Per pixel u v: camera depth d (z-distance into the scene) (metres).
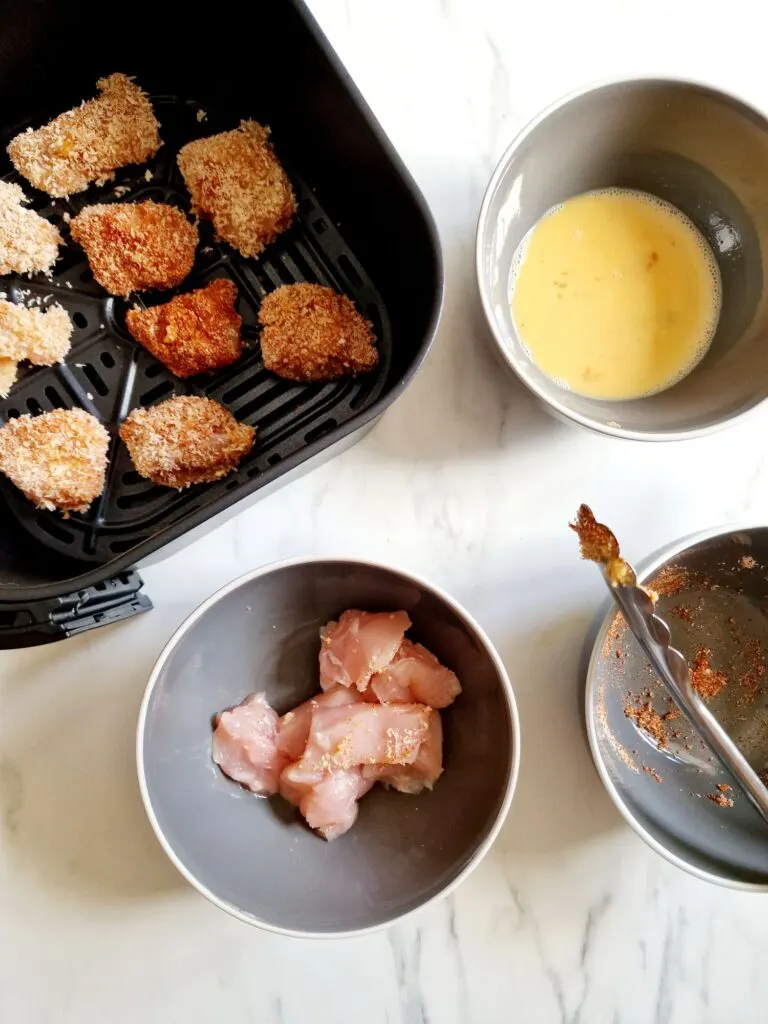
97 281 0.35
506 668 0.35
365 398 0.35
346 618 0.33
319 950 0.35
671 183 0.35
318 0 0.35
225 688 0.33
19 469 0.33
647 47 0.36
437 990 0.35
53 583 0.28
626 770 0.34
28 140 0.35
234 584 0.30
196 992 0.34
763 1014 0.35
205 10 0.33
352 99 0.30
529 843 0.35
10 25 0.33
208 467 0.34
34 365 0.35
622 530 0.36
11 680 0.34
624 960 0.35
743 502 0.36
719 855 0.32
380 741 0.32
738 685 0.35
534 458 0.35
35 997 0.34
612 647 0.34
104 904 0.34
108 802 0.34
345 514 0.35
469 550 0.35
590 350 0.35
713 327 0.35
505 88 0.35
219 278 0.36
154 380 0.35
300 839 0.33
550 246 0.35
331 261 0.36
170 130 0.36
